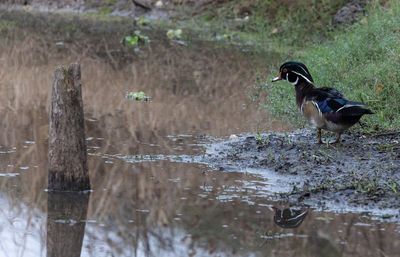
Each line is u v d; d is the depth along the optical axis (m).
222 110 16.89
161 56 23.16
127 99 17.94
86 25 28.48
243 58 22.70
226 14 28.03
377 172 11.99
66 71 11.44
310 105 13.19
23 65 21.86
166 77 20.38
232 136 14.59
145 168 12.86
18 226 10.61
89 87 19.16
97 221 10.77
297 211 10.88
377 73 15.87
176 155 13.55
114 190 11.82
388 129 14.03
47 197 11.57
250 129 15.26
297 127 15.23
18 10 31.38
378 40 17.88
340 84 16.27
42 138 14.68
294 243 9.84
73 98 11.55
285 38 25.14
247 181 12.11
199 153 13.63
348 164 12.45
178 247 9.80
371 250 9.55
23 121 15.94
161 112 16.77
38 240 10.18
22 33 26.78
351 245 9.73
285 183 11.98
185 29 27.53
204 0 28.95
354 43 18.48
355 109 12.71
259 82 19.50
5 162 13.16
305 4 25.72
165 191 11.74
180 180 12.23
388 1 21.56
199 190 11.78
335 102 12.88
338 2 25.22
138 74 20.73
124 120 16.08
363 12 23.73
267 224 10.47
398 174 11.89
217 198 11.42
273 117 16.14
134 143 14.36
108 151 13.84
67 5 31.30
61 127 11.57
